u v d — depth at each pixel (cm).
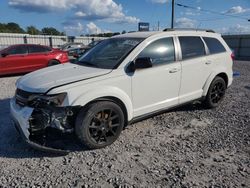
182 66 507
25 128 375
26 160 380
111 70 422
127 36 508
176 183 322
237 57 2959
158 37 483
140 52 452
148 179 331
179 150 409
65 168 358
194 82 541
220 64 598
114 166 362
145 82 451
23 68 1188
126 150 408
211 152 402
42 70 464
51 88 374
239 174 342
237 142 436
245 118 553
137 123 521
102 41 550
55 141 423
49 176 339
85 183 324
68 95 374
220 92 620
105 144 414
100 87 399
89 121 391
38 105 375
